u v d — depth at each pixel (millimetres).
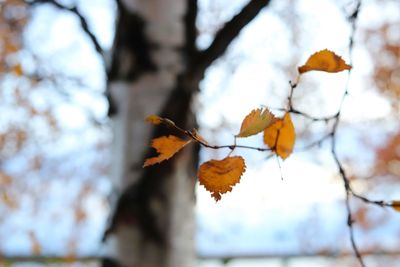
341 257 4570
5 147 3227
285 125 824
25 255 3975
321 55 808
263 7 1268
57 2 1447
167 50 1311
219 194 781
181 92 1284
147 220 1249
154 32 1316
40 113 3191
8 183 3193
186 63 1300
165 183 1259
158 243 1247
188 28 1324
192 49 1316
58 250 3820
